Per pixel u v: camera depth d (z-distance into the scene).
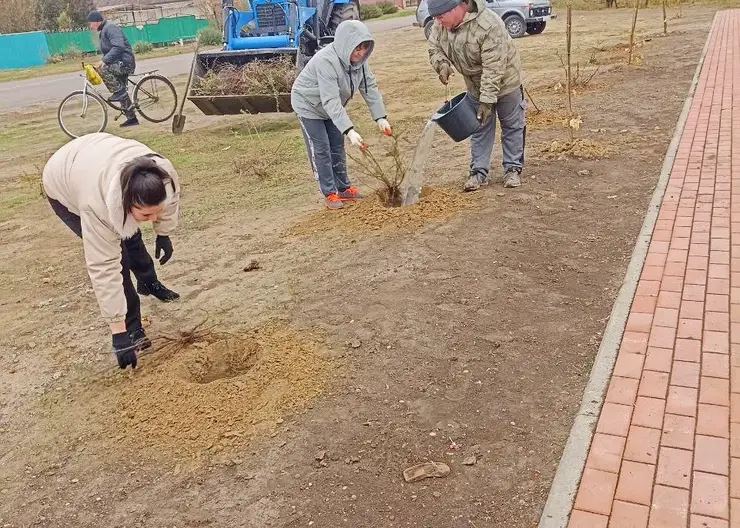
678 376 3.16
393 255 4.94
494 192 6.02
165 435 3.19
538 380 3.35
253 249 5.48
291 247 5.39
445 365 3.53
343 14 12.48
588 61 13.35
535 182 6.19
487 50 5.38
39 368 4.02
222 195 7.25
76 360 4.04
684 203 5.21
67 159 3.50
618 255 4.59
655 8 25.33
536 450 2.88
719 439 2.74
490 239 5.01
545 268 4.50
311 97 5.65
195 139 10.31
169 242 4.00
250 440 3.10
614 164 6.52
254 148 9.33
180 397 3.41
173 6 60.31
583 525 2.41
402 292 4.36
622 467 2.66
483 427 3.05
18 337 4.46
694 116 7.82
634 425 2.88
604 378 3.23
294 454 2.99
